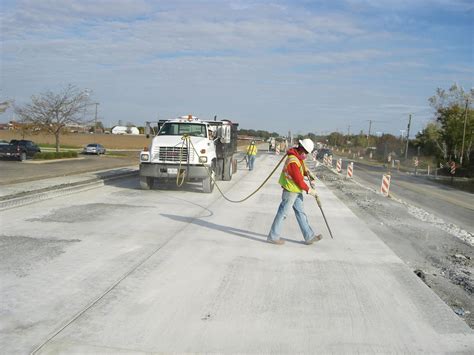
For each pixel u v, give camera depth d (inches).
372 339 179.0
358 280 250.8
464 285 285.3
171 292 218.1
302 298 219.6
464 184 1334.9
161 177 582.6
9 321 178.4
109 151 2263.8
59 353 156.2
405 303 219.3
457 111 2253.9
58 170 834.2
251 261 277.4
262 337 176.2
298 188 313.6
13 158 1178.0
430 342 178.7
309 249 314.7
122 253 279.4
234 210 463.2
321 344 172.9
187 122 635.5
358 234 373.4
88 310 191.9
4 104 1336.1
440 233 449.7
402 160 2571.4
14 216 374.3
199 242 317.1
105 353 157.9
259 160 1604.3
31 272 235.0
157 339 169.9
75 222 362.3
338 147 4837.6
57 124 1536.7
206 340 171.3
